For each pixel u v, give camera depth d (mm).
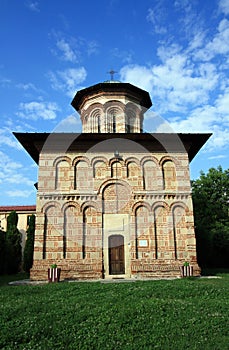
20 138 19016
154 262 17641
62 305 9938
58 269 16297
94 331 7910
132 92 22609
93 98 22531
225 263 30297
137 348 7059
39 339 7461
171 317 8836
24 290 12781
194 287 12336
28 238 29812
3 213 39688
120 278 17141
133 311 9156
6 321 8516
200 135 19328
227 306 9828
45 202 18266
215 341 7355
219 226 32562
